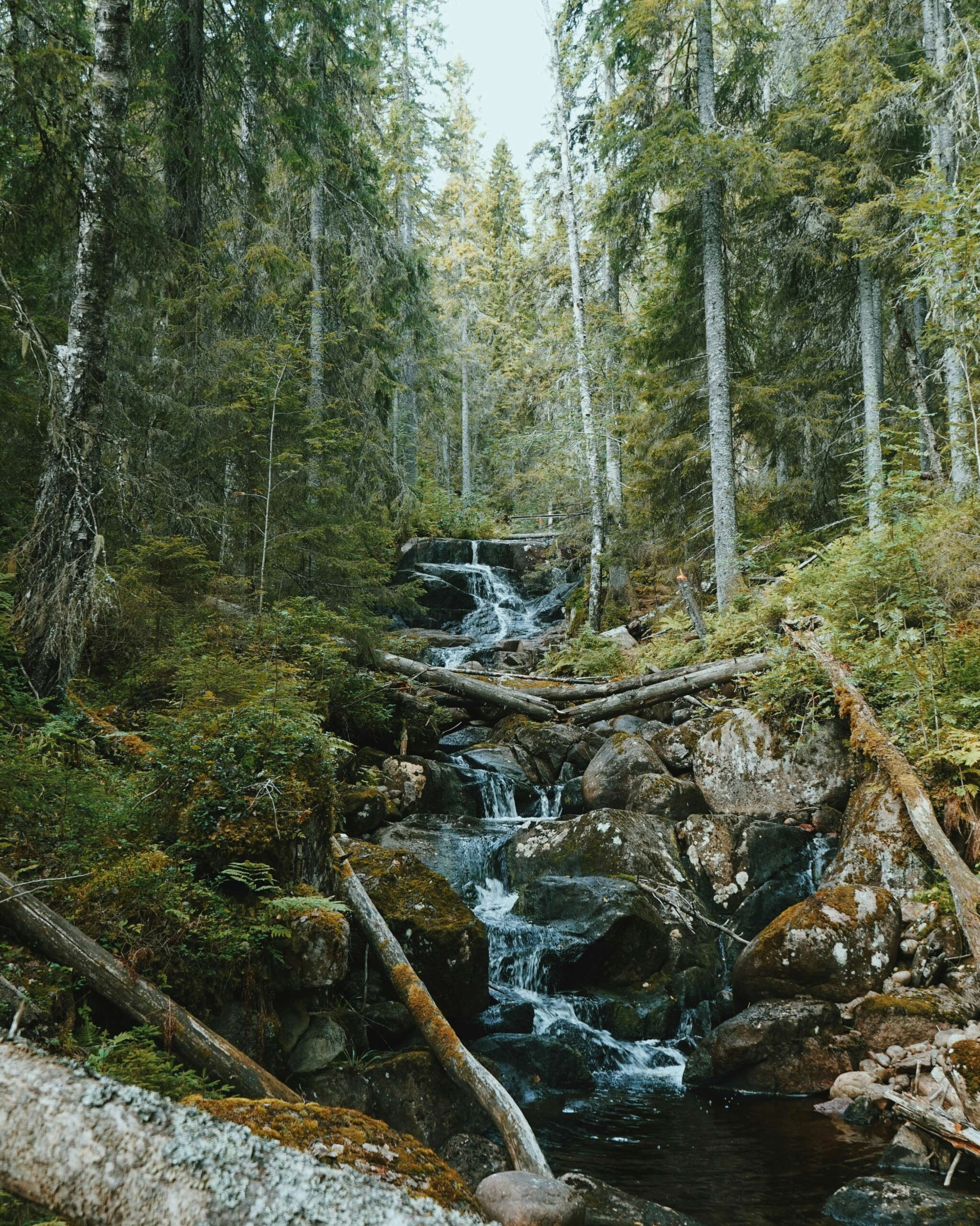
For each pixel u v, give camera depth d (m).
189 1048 4.03
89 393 7.77
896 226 14.38
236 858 5.18
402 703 11.83
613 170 19.20
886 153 15.07
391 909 6.63
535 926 8.07
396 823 9.53
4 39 7.11
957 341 10.84
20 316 7.48
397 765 10.33
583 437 20.31
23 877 4.49
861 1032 6.73
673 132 15.95
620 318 21.27
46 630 7.12
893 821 8.20
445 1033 5.49
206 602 9.73
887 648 9.30
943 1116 5.41
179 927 4.61
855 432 16.77
